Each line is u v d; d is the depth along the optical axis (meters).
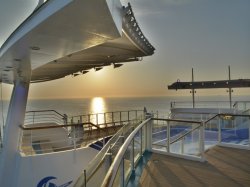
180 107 18.08
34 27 3.97
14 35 5.03
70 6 3.11
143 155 6.19
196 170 5.15
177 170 5.14
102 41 4.80
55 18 3.53
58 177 8.02
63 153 8.31
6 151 8.36
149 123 6.54
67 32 4.19
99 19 3.57
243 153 6.43
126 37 8.26
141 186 4.36
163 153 6.29
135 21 7.00
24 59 6.49
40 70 12.81
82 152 8.59
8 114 9.05
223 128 11.70
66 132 11.52
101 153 3.63
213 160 5.82
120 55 11.46
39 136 10.80
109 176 2.51
